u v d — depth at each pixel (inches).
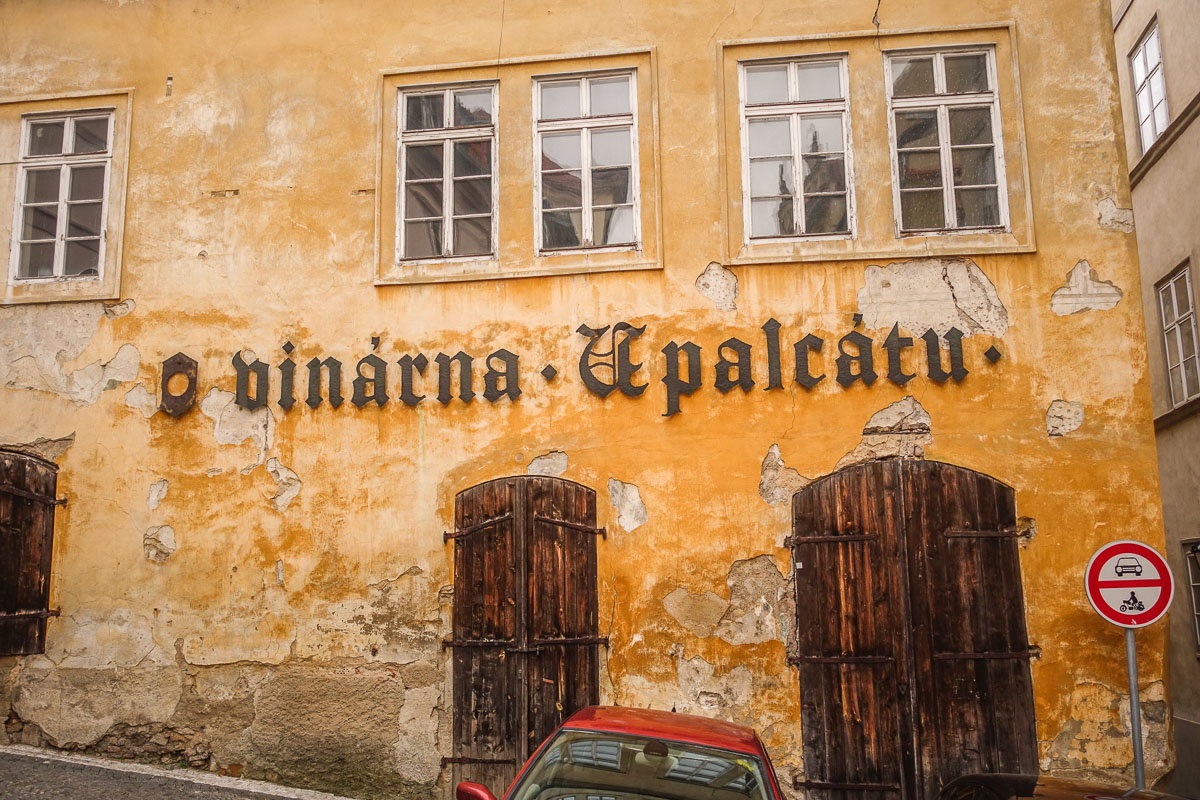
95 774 286.0
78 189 341.4
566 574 297.9
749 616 289.4
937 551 286.0
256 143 333.1
